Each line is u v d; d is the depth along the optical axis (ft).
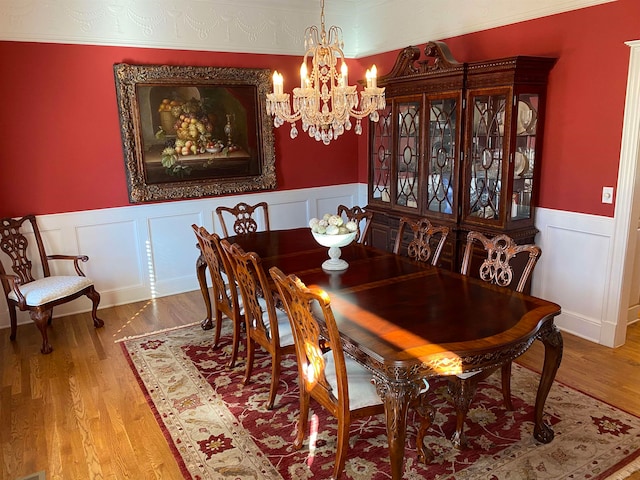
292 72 17.31
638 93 10.43
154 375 10.76
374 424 8.80
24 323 14.08
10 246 13.21
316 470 7.62
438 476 7.39
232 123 16.38
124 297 15.56
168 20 14.88
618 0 10.59
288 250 11.64
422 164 14.12
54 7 13.28
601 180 11.42
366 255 11.12
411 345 6.38
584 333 12.20
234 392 10.02
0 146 13.20
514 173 12.10
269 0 16.28
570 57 11.63
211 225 16.67
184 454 8.07
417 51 13.74
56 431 8.76
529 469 7.51
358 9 18.17
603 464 7.59
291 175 18.07
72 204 14.38
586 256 11.96
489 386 10.05
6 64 12.98
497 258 9.24
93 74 14.08
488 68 11.87
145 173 15.19
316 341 7.02
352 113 10.12
